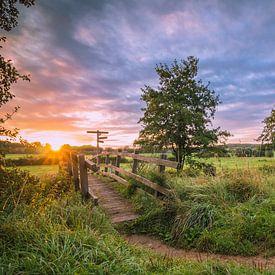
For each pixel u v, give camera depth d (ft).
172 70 41.57
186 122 38.14
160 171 21.85
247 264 11.96
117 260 9.80
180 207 17.65
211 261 11.25
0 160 13.52
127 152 29.91
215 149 38.86
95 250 9.90
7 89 13.52
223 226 15.46
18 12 14.07
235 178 20.45
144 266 10.07
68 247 9.77
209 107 41.91
